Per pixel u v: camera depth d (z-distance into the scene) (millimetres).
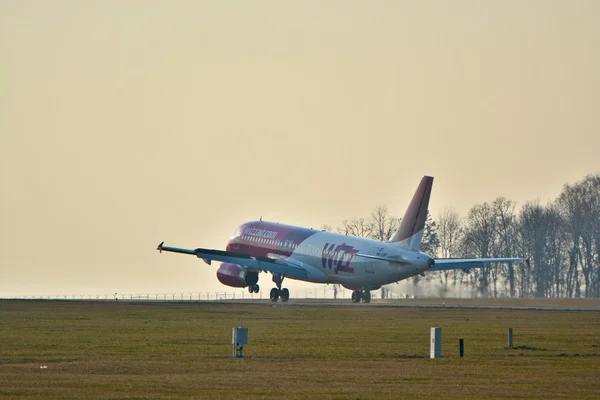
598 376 143875
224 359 164625
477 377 141875
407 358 168500
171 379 137375
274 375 142500
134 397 120188
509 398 121750
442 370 150250
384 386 131750
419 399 120062
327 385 132000
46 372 145500
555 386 132875
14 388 127250
